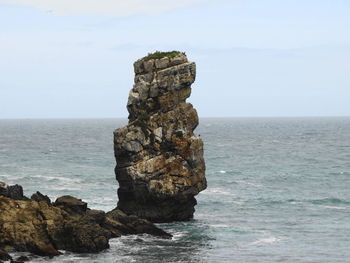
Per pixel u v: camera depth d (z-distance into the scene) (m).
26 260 57.34
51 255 59.50
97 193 100.69
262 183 122.50
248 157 186.62
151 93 77.38
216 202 95.88
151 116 76.94
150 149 76.31
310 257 62.78
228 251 64.44
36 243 59.75
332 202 98.56
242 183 121.69
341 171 147.12
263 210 90.25
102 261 58.50
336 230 76.12
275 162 170.75
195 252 63.44
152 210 77.31
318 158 184.50
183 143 77.19
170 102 77.50
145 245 65.38
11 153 186.25
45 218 62.22
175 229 74.44
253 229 75.81
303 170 149.00
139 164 75.50
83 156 181.00
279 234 73.38
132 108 78.31
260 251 64.81
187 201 78.94
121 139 75.75
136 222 70.25
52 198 95.12
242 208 91.44
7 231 60.47
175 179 76.38
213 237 70.75
